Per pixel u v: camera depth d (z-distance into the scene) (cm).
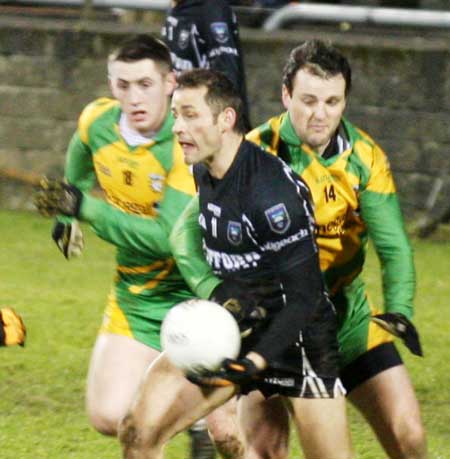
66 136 3272
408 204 3095
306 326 1107
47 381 1878
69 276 2617
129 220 1271
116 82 1285
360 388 1252
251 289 1105
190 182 1273
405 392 1238
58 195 1248
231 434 1303
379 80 3072
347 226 1234
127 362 1315
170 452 1553
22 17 3381
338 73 1166
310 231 1077
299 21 3231
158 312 1330
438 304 2409
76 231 1349
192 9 1928
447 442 1614
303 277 1072
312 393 1118
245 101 1947
